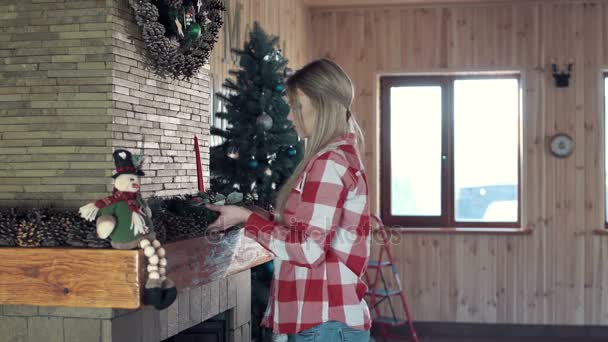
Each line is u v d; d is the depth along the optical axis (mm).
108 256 1615
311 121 1682
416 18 5477
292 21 5098
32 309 1716
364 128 5539
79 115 1865
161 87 2133
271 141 3275
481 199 5539
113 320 1686
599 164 5281
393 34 5500
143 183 2004
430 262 5453
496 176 5523
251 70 3334
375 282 5020
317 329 1598
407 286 5473
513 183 5504
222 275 2143
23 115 1903
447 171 5566
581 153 5309
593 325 5297
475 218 5547
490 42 5391
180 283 1836
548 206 5340
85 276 1630
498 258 5391
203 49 2273
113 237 1616
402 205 5637
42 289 1658
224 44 3674
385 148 5629
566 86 5305
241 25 3938
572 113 5312
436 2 5383
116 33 1863
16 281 1673
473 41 5410
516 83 5484
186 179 2312
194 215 2066
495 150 5523
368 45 5535
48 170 1889
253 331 3273
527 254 5359
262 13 4340
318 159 1596
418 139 5605
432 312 5453
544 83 5344
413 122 5609
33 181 1899
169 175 2186
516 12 5359
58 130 1880
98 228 1591
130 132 1939
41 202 1895
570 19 5305
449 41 5441
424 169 5602
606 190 5363
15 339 1724
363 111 5539
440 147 5586
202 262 1981
